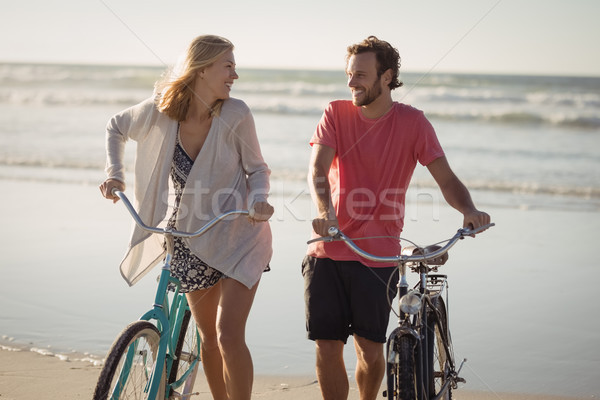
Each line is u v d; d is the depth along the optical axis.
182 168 5.24
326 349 5.50
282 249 11.98
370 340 5.45
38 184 18.39
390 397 4.59
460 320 8.38
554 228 14.02
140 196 5.28
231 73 5.11
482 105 40.50
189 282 5.21
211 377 5.68
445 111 35.78
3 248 11.89
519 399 6.19
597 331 7.98
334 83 50.16
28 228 13.43
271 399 6.24
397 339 4.61
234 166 5.30
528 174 20.50
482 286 9.85
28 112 36.34
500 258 11.51
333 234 4.46
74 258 11.25
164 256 5.47
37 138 26.70
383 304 5.42
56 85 51.22
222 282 5.25
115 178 5.04
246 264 5.18
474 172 20.83
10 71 52.81
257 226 5.38
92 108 39.78
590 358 7.15
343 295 5.52
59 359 7.07
